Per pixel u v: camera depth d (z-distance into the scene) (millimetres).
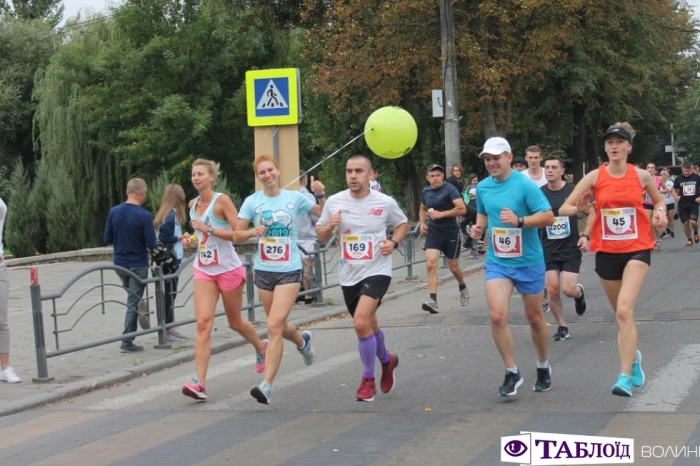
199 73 34062
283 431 6836
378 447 6234
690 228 21906
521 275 7355
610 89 32406
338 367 9312
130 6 34125
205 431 6980
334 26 25531
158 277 10875
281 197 7855
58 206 29547
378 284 7438
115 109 33406
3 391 8828
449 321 11875
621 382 6750
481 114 25719
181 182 32938
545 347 7586
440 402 7508
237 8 33750
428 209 12547
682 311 11492
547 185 10211
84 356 10586
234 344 11188
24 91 49062
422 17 24203
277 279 7793
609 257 7191
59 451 6656
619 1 28750
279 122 12438
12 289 19062
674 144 89000
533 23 24578
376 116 8062
